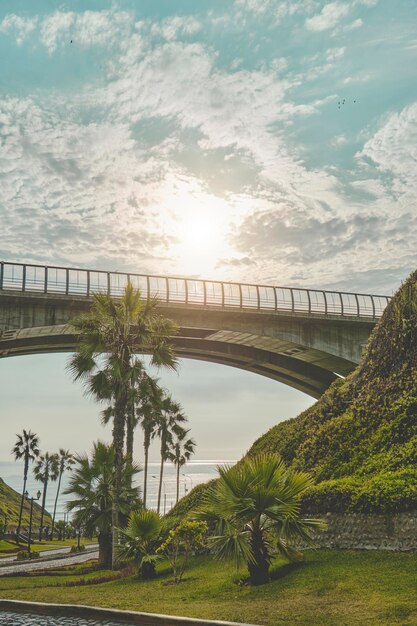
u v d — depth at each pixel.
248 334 58.22
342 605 12.13
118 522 26.06
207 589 15.82
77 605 13.46
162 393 29.05
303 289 60.41
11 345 53.53
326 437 25.77
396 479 18.41
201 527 18.62
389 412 23.91
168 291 54.00
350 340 61.97
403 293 28.53
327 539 18.28
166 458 64.69
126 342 27.59
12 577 26.14
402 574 13.91
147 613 12.07
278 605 12.73
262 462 15.75
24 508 141.00
